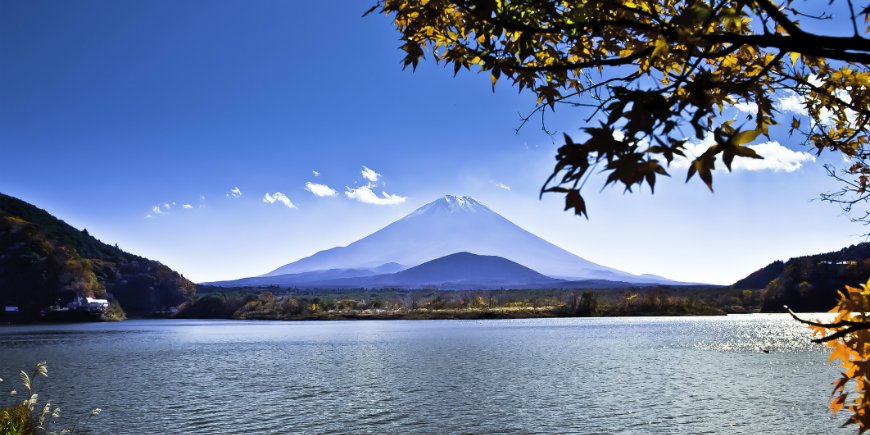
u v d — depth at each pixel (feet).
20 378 196.24
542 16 13.02
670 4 13.39
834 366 202.28
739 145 8.32
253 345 360.48
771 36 9.67
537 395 152.87
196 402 147.54
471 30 15.07
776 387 156.76
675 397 144.97
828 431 106.83
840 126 16.01
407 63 16.85
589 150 8.49
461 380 185.16
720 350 271.08
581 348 297.94
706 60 14.40
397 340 388.98
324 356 278.46
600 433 109.29
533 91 15.76
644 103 8.77
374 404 143.13
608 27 14.34
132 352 309.63
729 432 107.76
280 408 138.62
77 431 113.91
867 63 9.12
